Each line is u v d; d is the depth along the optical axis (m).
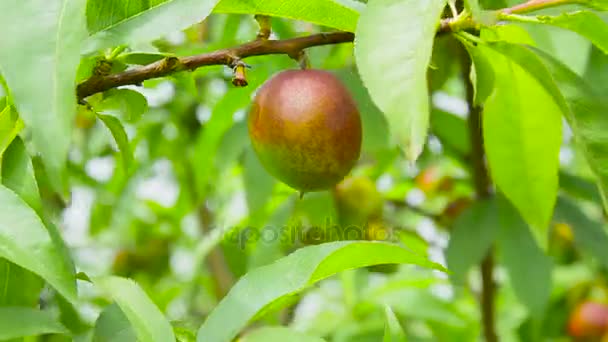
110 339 0.96
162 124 1.43
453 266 1.25
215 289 1.46
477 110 1.26
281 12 1.00
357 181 1.32
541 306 1.23
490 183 1.29
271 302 0.95
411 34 0.93
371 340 1.32
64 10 0.91
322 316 1.38
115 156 1.40
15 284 0.97
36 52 0.90
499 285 1.50
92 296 1.12
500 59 1.02
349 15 0.99
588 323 1.45
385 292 1.34
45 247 0.91
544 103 1.04
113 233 1.68
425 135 0.91
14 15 0.90
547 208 1.08
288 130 1.01
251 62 1.19
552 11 1.07
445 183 1.38
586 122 1.00
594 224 1.28
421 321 1.40
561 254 1.44
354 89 1.18
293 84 1.01
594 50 1.07
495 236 1.25
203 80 1.40
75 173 1.41
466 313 1.44
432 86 1.24
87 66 0.99
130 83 0.99
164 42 1.19
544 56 1.01
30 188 0.95
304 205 1.32
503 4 1.12
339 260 0.96
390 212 1.37
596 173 1.00
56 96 0.89
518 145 1.06
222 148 1.27
